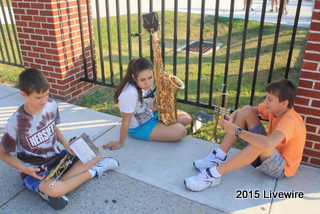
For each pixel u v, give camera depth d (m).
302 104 2.76
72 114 3.92
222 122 2.53
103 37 7.43
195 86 4.80
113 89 4.81
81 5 4.14
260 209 2.40
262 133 2.81
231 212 2.38
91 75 4.64
